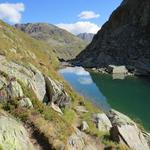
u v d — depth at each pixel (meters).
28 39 100.12
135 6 186.88
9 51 37.38
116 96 73.12
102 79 105.50
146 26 172.00
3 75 27.61
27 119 24.69
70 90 45.00
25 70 32.97
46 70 42.06
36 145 22.59
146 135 39.44
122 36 177.25
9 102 25.69
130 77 117.62
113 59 160.00
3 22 80.38
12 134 20.64
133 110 59.94
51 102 34.19
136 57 154.00
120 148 29.50
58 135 24.80
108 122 38.50
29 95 27.89
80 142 26.59
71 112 36.66
